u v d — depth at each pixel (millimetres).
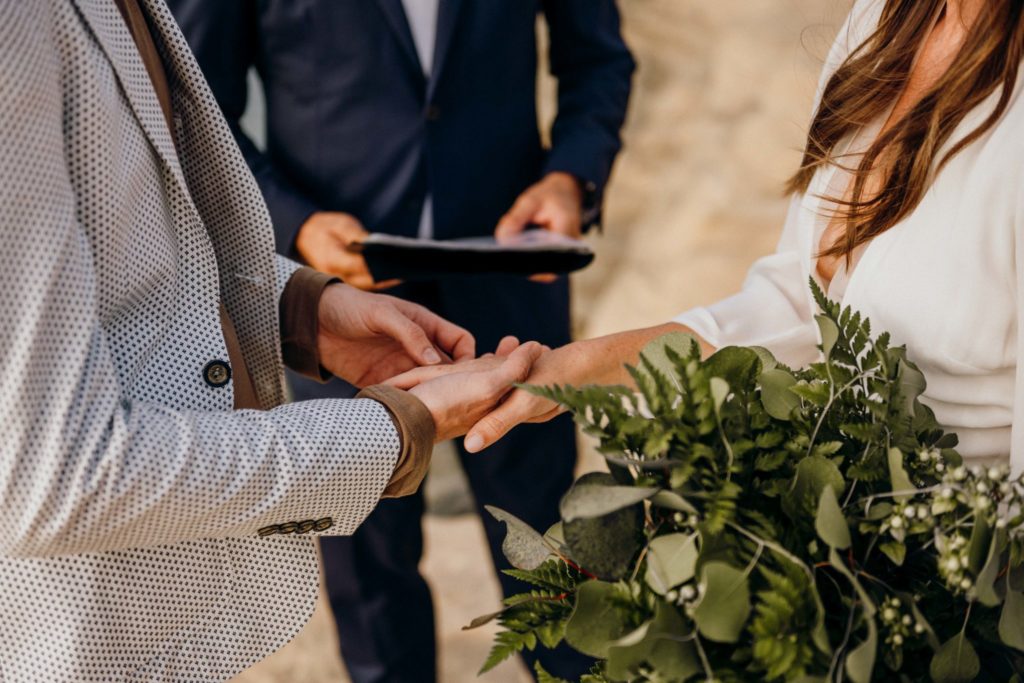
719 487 1016
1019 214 1144
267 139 2334
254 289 1514
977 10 1266
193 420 1150
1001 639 1035
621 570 1023
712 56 4109
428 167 2240
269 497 1161
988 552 1010
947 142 1229
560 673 2436
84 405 1057
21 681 1178
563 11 2516
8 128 996
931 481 1123
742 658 978
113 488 1062
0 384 1020
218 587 1244
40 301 1024
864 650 937
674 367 1036
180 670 1241
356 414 1248
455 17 2189
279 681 2775
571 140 2428
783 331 1546
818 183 1456
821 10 3973
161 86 1331
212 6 2160
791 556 960
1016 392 1175
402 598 2465
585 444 3500
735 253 3906
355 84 2205
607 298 4039
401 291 2281
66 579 1156
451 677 2750
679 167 4066
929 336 1246
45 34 1039
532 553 1152
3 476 1028
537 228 2314
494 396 1364
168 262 1234
